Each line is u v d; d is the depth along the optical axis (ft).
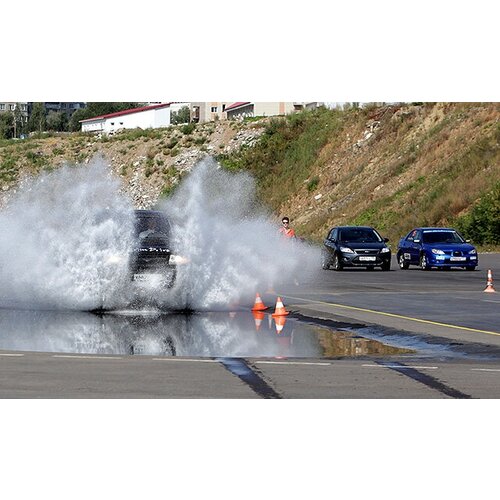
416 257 264.31
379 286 192.03
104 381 78.33
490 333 112.98
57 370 83.76
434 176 438.40
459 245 260.21
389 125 536.83
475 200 392.06
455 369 86.07
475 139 438.81
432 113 514.27
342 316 131.85
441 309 142.41
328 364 88.74
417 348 100.32
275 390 74.95
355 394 73.41
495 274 239.71
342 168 550.77
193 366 86.89
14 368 84.69
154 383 77.61
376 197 468.75
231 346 101.30
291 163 601.21
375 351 98.02
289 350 98.53
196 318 128.77
